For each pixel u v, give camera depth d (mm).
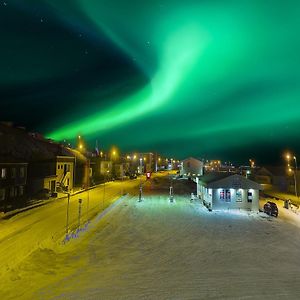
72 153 63000
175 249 21625
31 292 13875
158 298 13836
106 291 14359
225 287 15266
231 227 29078
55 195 43688
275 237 25703
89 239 23297
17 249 19312
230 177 38438
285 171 78750
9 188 35906
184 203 43594
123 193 54438
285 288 15281
